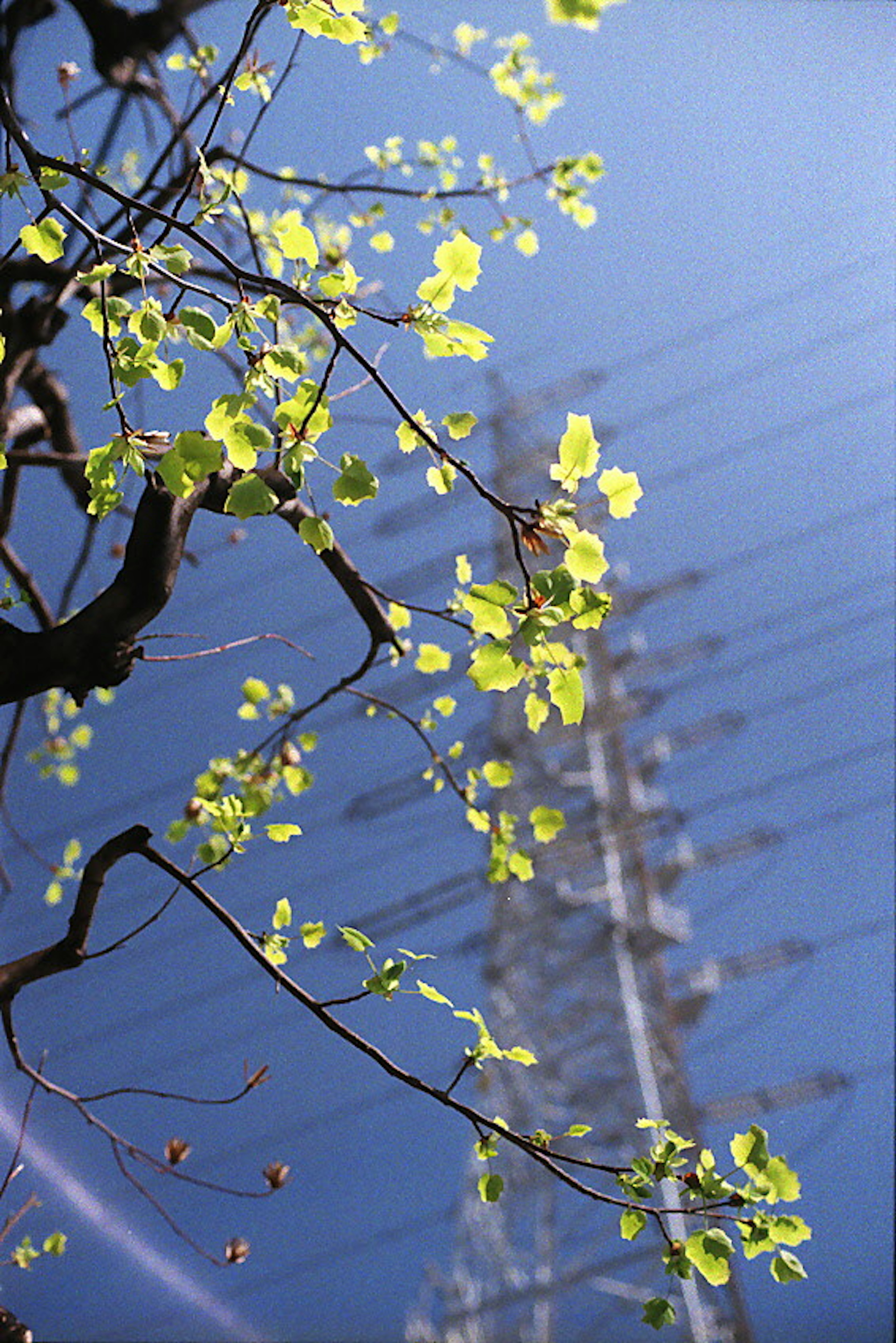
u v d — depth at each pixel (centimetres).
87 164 322
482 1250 1277
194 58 374
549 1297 1183
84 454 372
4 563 347
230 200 311
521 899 1444
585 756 1485
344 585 315
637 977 1435
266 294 237
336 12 234
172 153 320
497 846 339
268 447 204
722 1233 223
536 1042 1341
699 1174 228
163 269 216
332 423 212
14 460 330
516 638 214
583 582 212
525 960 1405
